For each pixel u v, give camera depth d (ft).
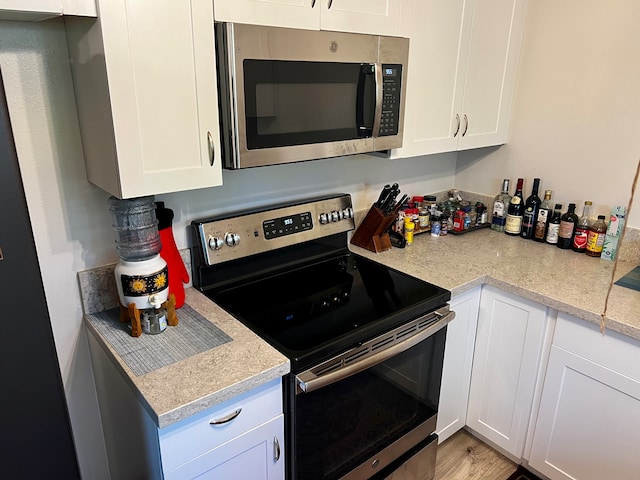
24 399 4.57
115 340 4.46
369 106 5.23
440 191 8.39
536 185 7.24
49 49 4.22
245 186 5.84
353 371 4.56
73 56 4.20
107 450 5.61
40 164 4.42
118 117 3.76
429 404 5.98
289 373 4.29
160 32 3.78
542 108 7.10
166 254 4.84
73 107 4.46
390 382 5.28
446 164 8.29
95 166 4.37
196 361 4.14
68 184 4.61
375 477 5.59
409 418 5.75
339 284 5.85
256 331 4.66
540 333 5.80
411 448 5.98
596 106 6.51
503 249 7.05
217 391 3.75
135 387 3.80
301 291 5.67
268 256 6.06
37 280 4.40
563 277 6.06
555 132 7.02
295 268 6.31
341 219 6.59
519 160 7.55
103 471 5.71
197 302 5.29
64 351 5.01
